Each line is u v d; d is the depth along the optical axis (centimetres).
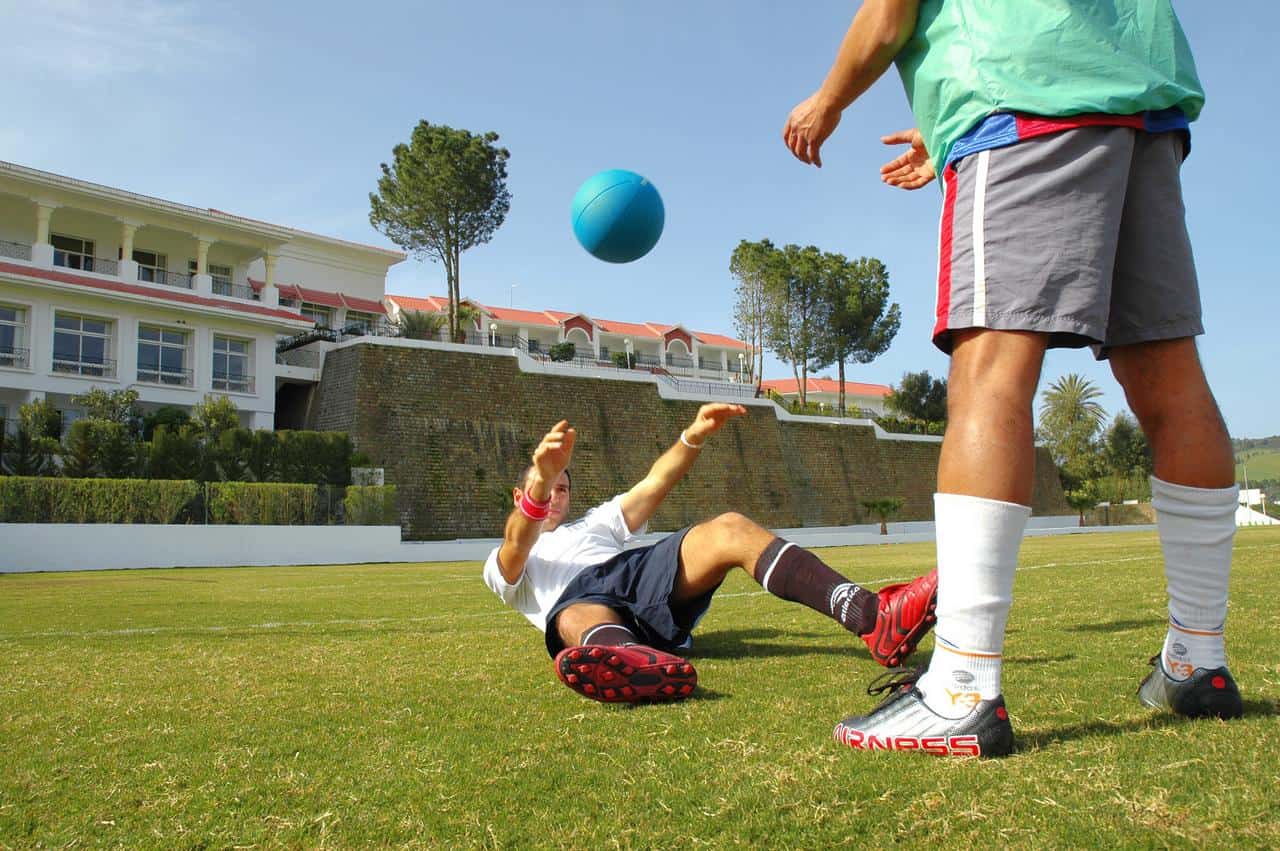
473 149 4362
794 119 251
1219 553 207
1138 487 6312
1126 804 143
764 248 5997
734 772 172
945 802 148
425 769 183
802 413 5562
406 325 4344
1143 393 217
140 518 2145
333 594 891
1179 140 214
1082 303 181
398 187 4422
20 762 198
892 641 255
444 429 3375
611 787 166
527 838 141
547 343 6550
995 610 181
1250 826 131
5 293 2920
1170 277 207
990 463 182
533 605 310
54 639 473
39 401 2816
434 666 333
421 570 1639
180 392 3241
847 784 160
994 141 188
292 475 2770
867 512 4691
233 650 404
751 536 282
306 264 4709
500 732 216
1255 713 205
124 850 143
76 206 3253
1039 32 187
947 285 194
